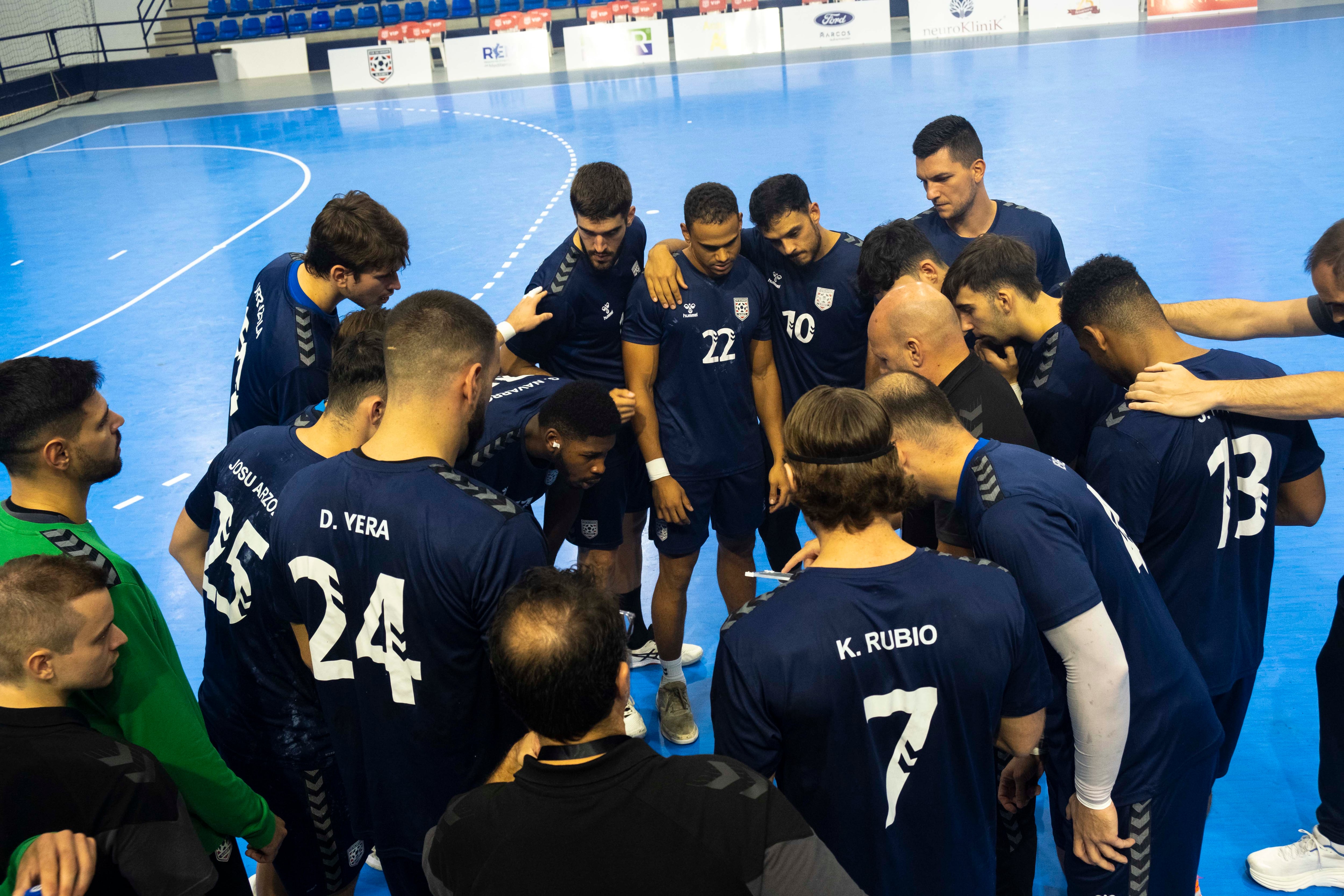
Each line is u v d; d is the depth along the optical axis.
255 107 21.95
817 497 1.90
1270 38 18.11
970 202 3.96
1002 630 1.89
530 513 2.24
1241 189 9.88
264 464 2.53
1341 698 2.68
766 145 14.02
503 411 2.93
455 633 2.15
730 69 21.36
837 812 1.98
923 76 18.28
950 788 1.98
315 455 2.51
